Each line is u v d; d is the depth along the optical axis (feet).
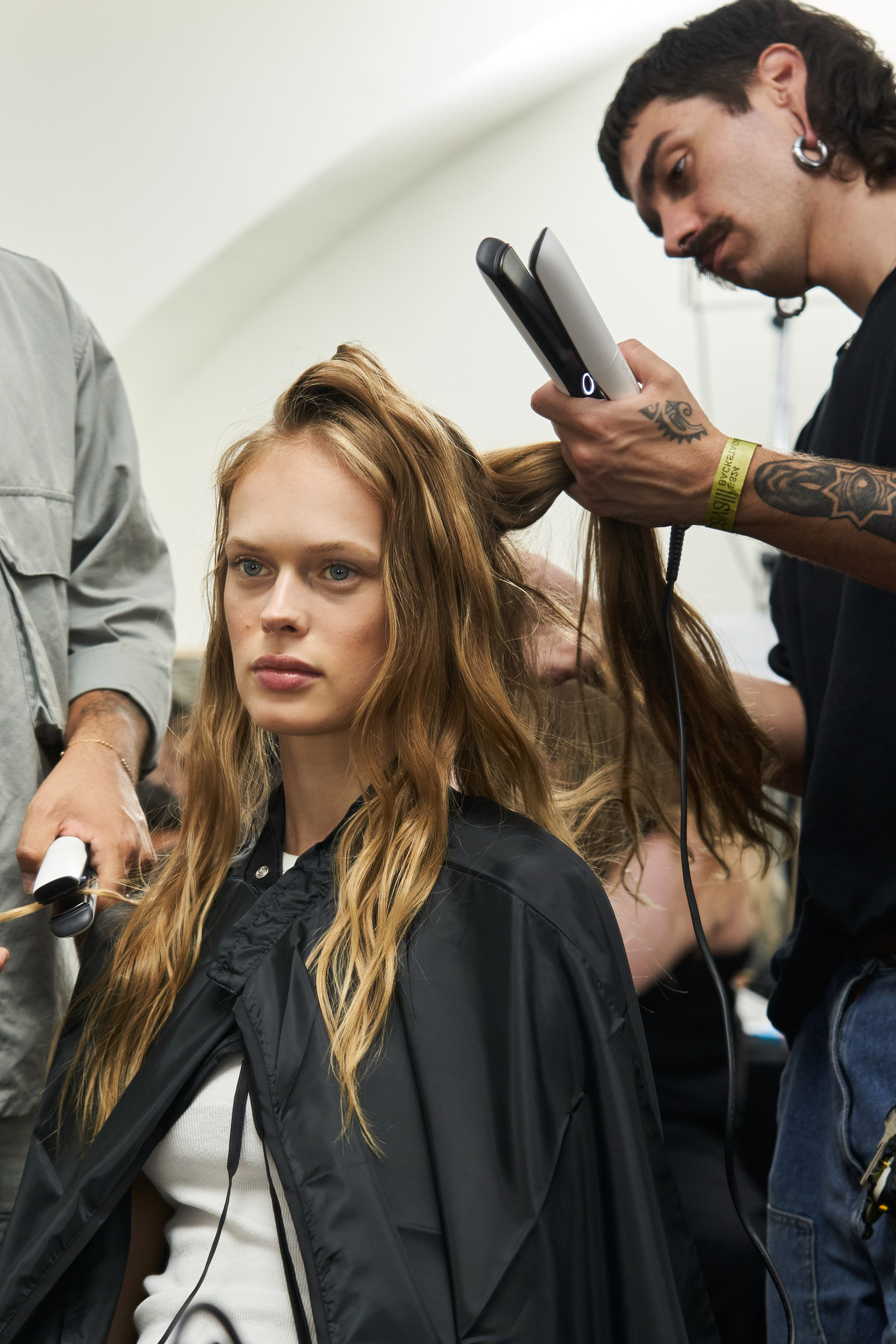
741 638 7.51
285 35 10.78
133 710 4.07
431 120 11.12
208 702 3.39
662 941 5.44
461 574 3.06
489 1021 2.61
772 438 11.56
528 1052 2.57
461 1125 2.50
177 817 4.67
